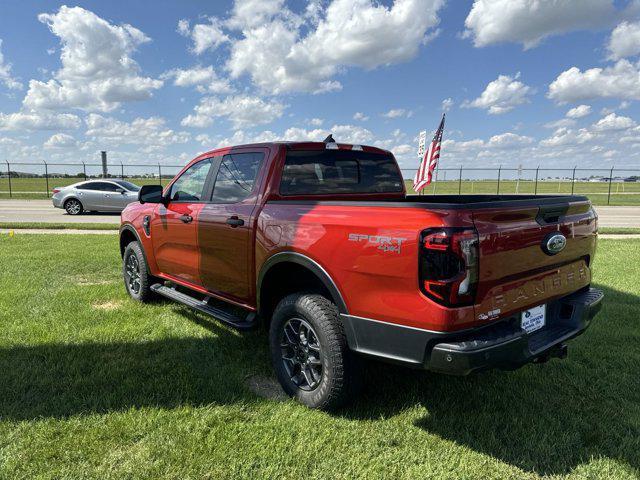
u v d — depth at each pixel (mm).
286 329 3199
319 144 3822
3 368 3539
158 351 3973
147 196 4574
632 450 2605
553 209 2791
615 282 6434
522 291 2652
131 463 2430
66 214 17609
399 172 4574
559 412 3020
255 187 3578
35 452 2498
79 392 3182
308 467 2455
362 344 2699
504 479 2375
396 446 2652
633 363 3775
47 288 5977
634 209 21688
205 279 4148
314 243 2898
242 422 2857
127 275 5664
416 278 2385
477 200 4629
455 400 3172
